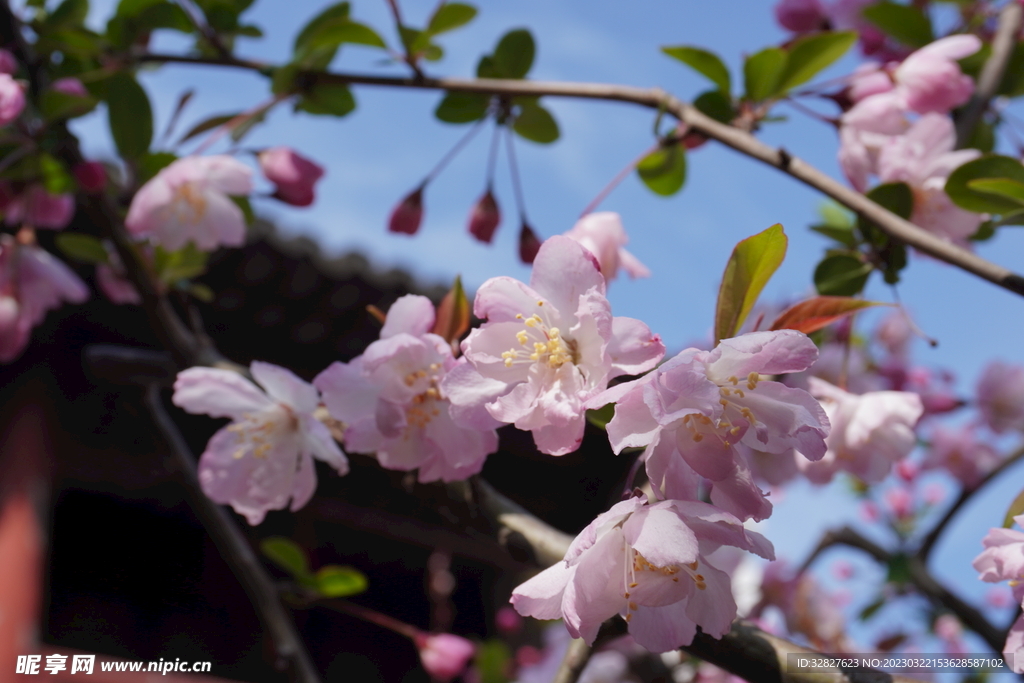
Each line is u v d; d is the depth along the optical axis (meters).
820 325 0.25
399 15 0.36
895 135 0.36
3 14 0.37
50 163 0.37
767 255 0.25
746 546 0.23
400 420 0.26
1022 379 0.51
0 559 0.67
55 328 0.74
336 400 0.27
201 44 0.41
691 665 0.52
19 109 0.34
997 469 0.53
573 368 0.24
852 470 0.35
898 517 0.66
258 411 0.31
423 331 0.27
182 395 0.31
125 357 0.37
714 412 0.23
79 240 0.39
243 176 0.38
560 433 0.24
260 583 0.38
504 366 0.24
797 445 0.24
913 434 0.35
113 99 0.37
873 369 0.52
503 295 0.25
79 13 0.40
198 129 0.39
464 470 0.26
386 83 0.37
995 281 0.29
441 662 0.42
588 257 0.24
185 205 0.38
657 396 0.23
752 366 0.24
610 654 0.65
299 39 0.39
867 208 0.30
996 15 0.41
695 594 0.24
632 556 0.24
